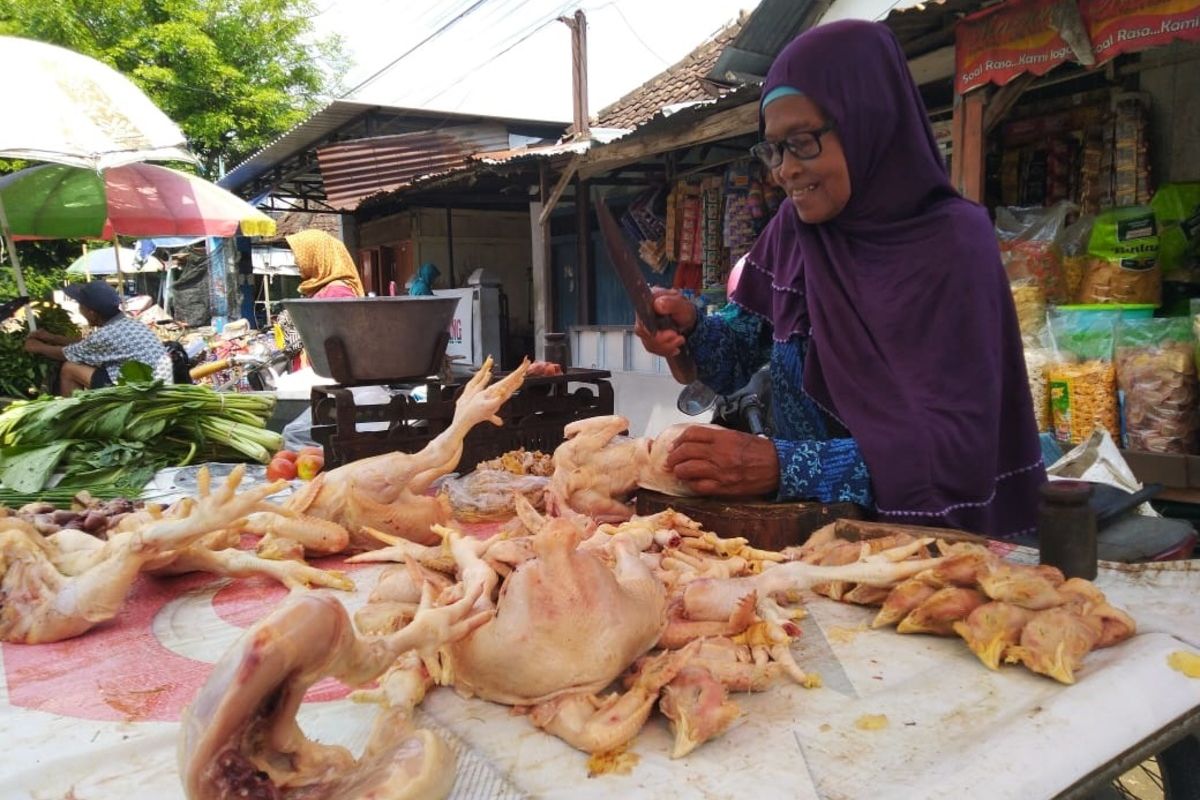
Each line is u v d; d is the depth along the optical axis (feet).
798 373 8.15
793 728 4.13
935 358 6.87
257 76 65.00
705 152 27.04
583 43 28.32
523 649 4.20
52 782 3.92
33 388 21.76
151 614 6.33
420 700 4.49
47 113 16.74
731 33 31.63
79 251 59.82
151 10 61.31
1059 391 14.57
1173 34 11.61
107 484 11.27
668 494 7.87
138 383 13.23
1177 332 13.46
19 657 5.52
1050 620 4.69
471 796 3.63
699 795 3.58
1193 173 16.16
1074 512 5.81
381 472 7.63
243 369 31.37
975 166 14.70
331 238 22.62
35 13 54.60
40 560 5.97
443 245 40.75
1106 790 6.73
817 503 7.11
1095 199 17.11
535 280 31.58
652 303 9.09
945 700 4.37
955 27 14.48
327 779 3.41
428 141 35.88
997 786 3.57
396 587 5.54
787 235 8.52
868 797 3.50
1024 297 15.23
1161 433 13.41
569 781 3.73
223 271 56.80
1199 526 13.16
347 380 9.68
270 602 6.56
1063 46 12.86
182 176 29.89
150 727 4.49
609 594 4.36
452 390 10.32
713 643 4.75
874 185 7.36
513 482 8.95
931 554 5.95
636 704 4.07
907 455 6.61
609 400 11.71
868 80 7.02
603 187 32.27
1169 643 4.82
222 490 5.96
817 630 5.38
